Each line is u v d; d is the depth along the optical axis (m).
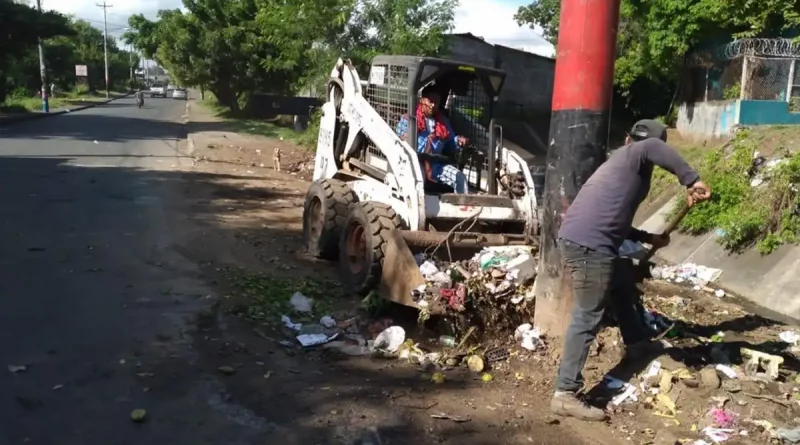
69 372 4.84
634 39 19.78
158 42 43.56
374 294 6.44
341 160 8.84
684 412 4.68
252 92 38.78
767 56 14.89
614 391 4.96
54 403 4.40
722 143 14.39
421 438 4.24
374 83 8.21
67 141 21.86
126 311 6.13
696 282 9.23
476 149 7.79
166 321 5.93
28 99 46.38
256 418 4.38
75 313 6.01
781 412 4.65
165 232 9.50
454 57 25.58
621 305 5.41
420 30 17.64
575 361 4.61
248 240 9.39
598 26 5.18
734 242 9.71
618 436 4.40
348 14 18.39
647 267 5.72
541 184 8.48
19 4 32.19
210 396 4.64
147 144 22.16
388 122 7.90
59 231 9.18
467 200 7.05
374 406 4.61
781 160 10.30
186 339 5.57
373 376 5.13
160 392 4.64
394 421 4.42
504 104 27.30
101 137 23.86
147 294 6.64
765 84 14.95
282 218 11.38
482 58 27.77
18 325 5.65
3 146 19.59
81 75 66.31
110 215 10.49
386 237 6.54
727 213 10.27
